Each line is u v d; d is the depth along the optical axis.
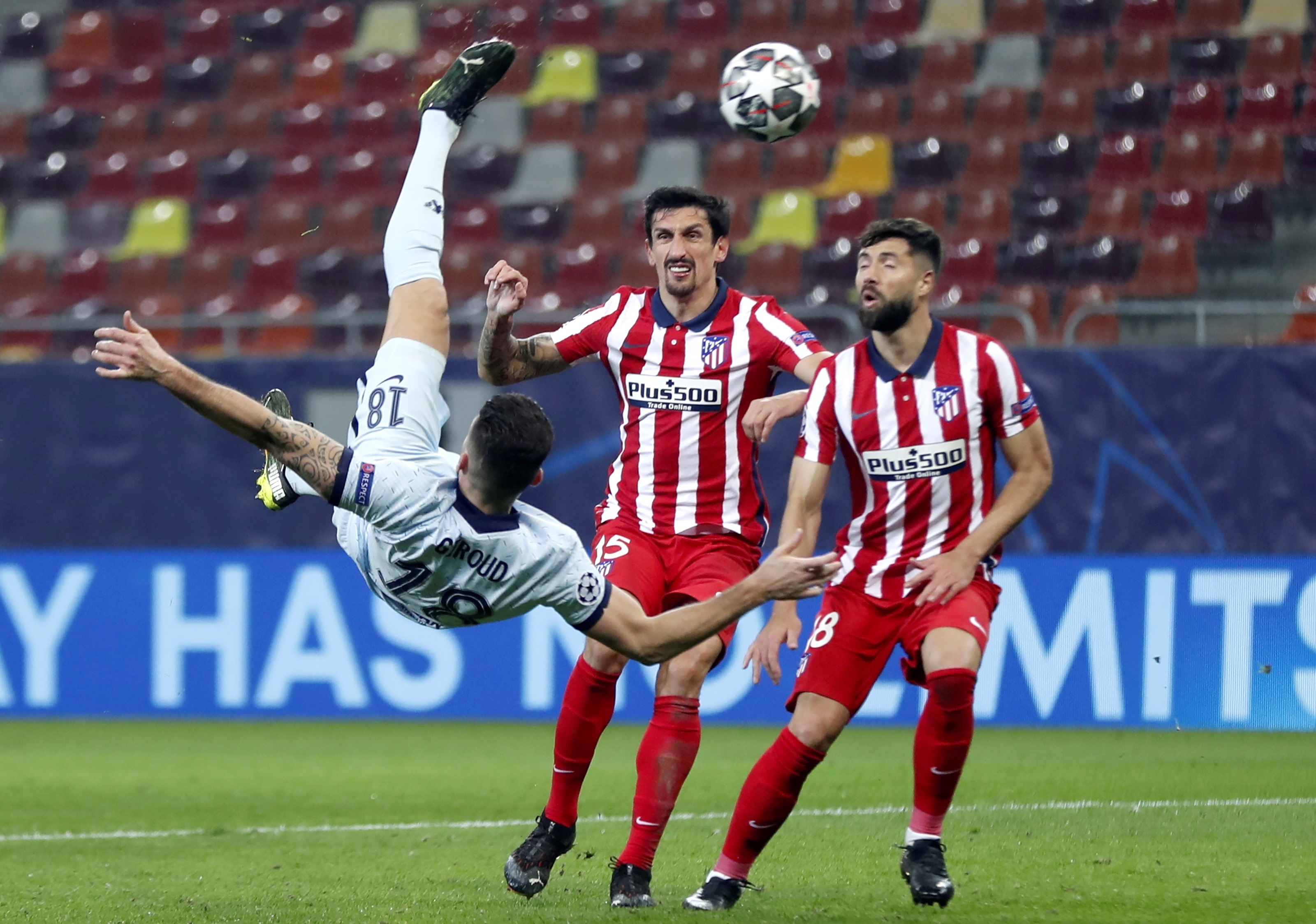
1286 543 33.44
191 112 59.59
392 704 36.06
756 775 15.93
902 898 16.42
